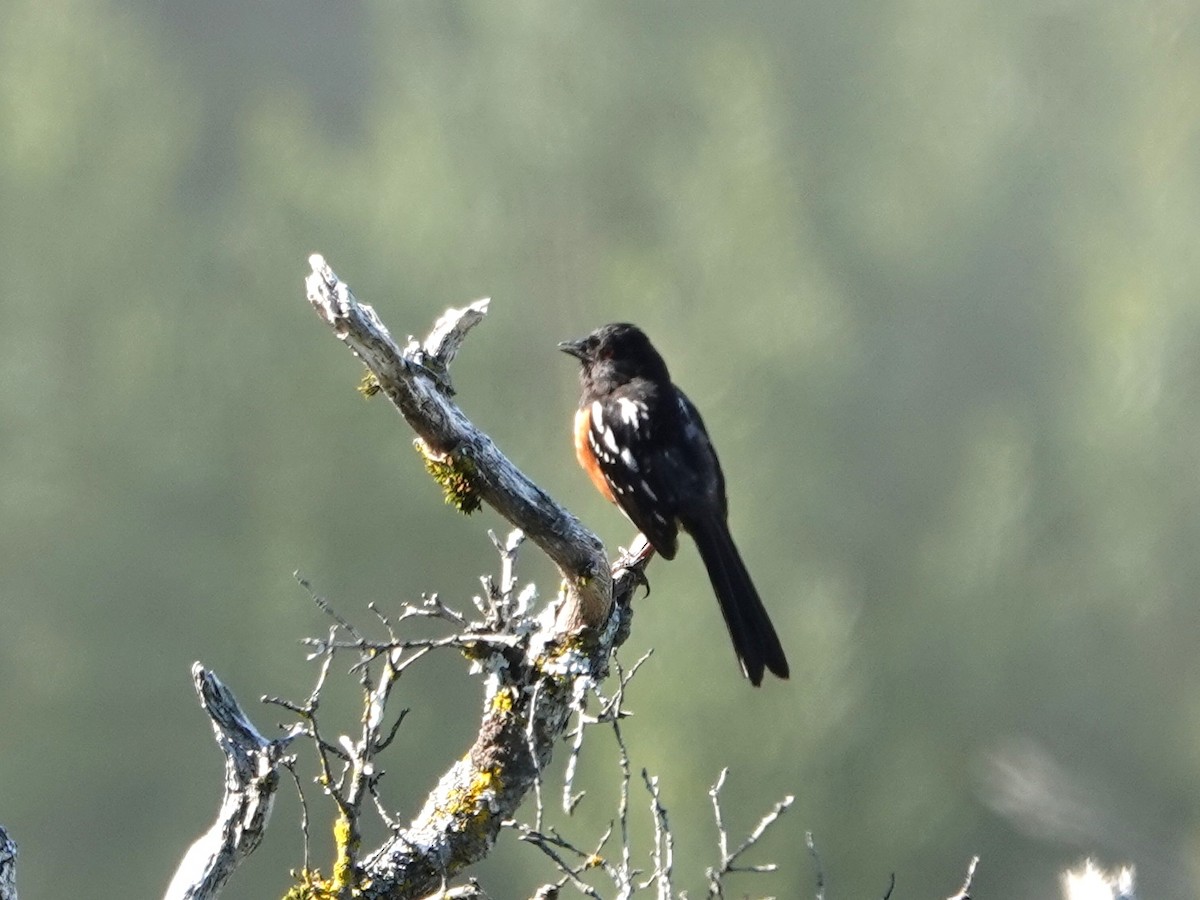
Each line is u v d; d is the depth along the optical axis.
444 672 15.34
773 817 3.98
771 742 13.52
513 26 18.14
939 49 19.95
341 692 15.69
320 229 17.45
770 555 15.00
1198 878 11.59
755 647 6.35
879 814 14.22
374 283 17.22
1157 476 17.45
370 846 13.27
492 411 17.02
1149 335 17.47
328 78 27.55
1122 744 16.59
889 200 18.89
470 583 16.39
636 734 13.05
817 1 19.23
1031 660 16.27
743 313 15.50
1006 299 19.12
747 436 15.30
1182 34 19.84
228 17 27.48
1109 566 17.14
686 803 12.92
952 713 15.57
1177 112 19.09
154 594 16.72
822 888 3.96
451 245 17.50
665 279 16.12
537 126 17.81
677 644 13.34
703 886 12.85
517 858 13.35
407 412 4.39
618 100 17.95
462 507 4.51
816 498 15.83
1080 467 17.59
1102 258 18.64
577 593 4.59
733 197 15.97
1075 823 11.84
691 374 15.40
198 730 16.97
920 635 15.73
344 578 16.28
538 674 4.61
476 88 18.17
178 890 4.09
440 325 4.77
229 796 4.15
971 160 19.34
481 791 4.58
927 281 18.75
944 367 18.69
